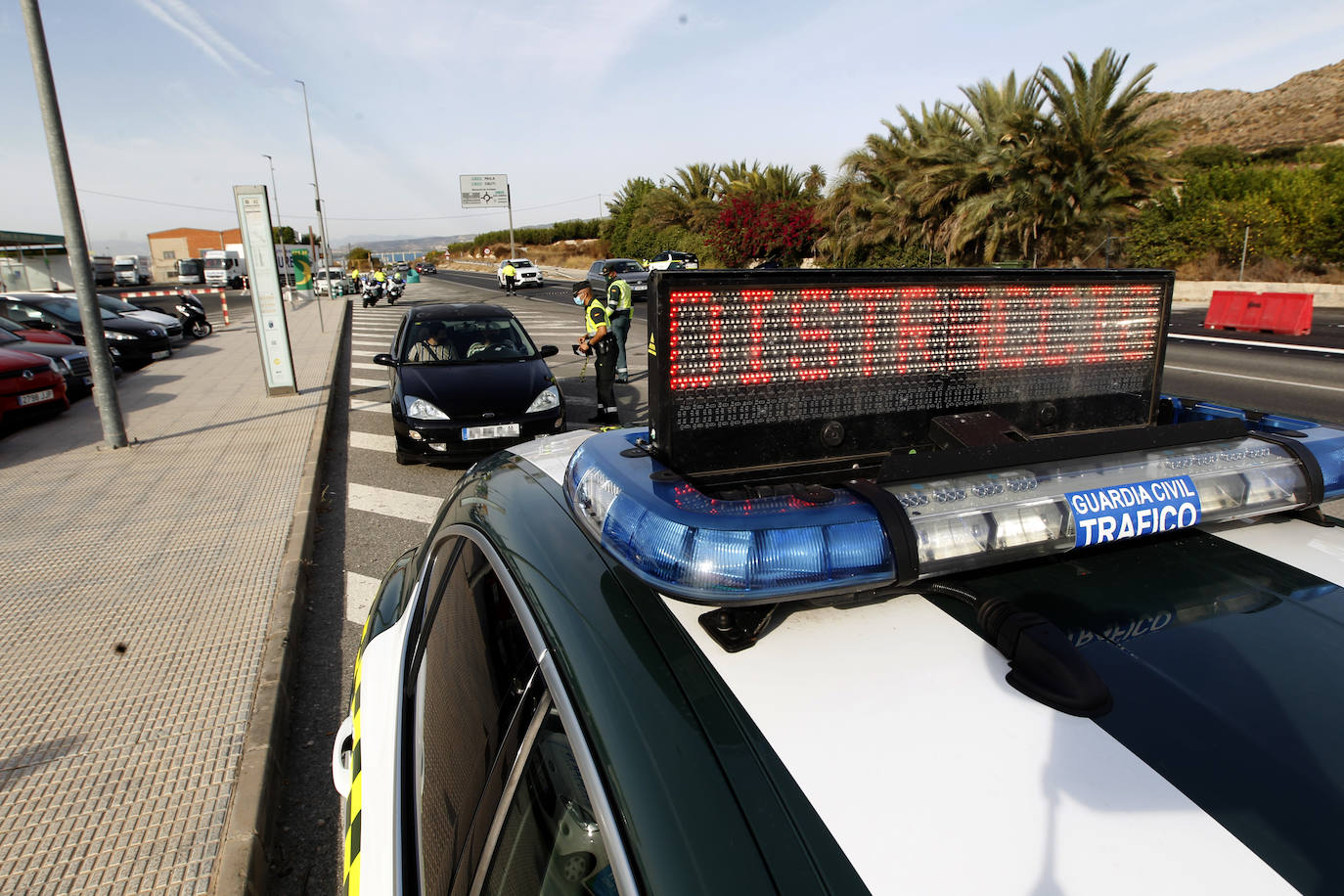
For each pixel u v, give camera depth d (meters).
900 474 1.20
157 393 10.78
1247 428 1.64
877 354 1.49
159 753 2.91
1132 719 0.96
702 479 1.40
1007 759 0.91
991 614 1.08
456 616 1.67
